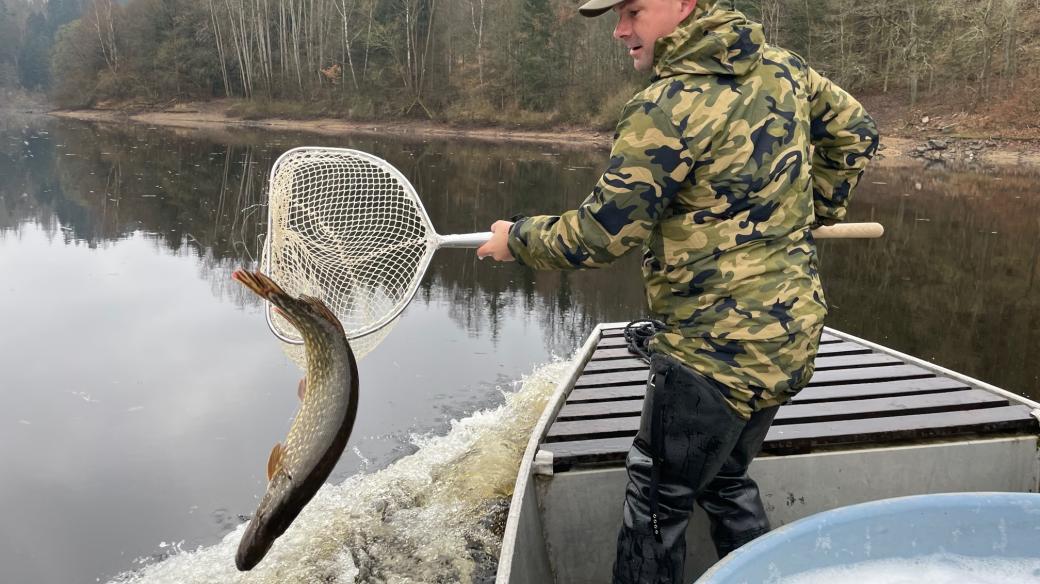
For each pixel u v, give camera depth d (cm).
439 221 1029
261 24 4266
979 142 2395
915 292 736
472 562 313
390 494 359
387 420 437
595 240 173
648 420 189
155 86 4606
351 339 229
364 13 4059
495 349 560
